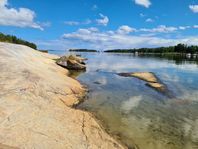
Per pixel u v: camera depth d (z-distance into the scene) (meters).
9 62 16.28
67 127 9.27
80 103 14.67
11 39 68.94
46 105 11.17
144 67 42.41
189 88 19.92
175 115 12.80
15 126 8.12
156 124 11.39
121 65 47.66
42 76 15.80
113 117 12.24
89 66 43.38
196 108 14.12
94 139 8.83
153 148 8.95
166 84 21.83
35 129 8.32
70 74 28.23
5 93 10.80
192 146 9.20
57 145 7.67
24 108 9.83
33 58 26.55
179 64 51.25
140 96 17.02
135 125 11.20
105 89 19.31
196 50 144.25
